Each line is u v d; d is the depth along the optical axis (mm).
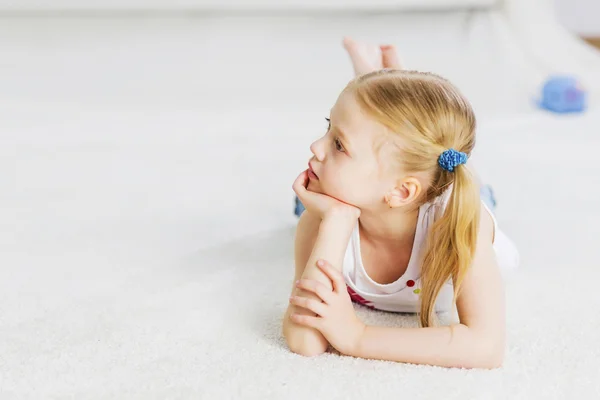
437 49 2955
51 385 967
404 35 2961
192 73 2850
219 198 1691
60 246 1417
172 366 1010
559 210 1626
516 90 2691
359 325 1025
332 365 1007
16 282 1264
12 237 1457
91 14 2863
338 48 2957
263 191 1734
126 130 2229
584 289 1256
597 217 1584
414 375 981
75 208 1618
